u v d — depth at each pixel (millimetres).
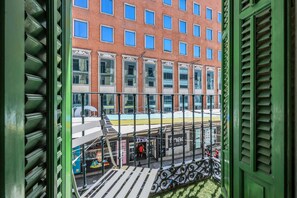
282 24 992
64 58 1064
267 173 1129
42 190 697
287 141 963
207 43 20984
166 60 18109
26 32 562
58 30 896
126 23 15906
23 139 519
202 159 3006
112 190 1767
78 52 13773
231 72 1577
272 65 1081
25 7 554
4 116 423
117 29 15438
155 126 6922
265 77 1151
